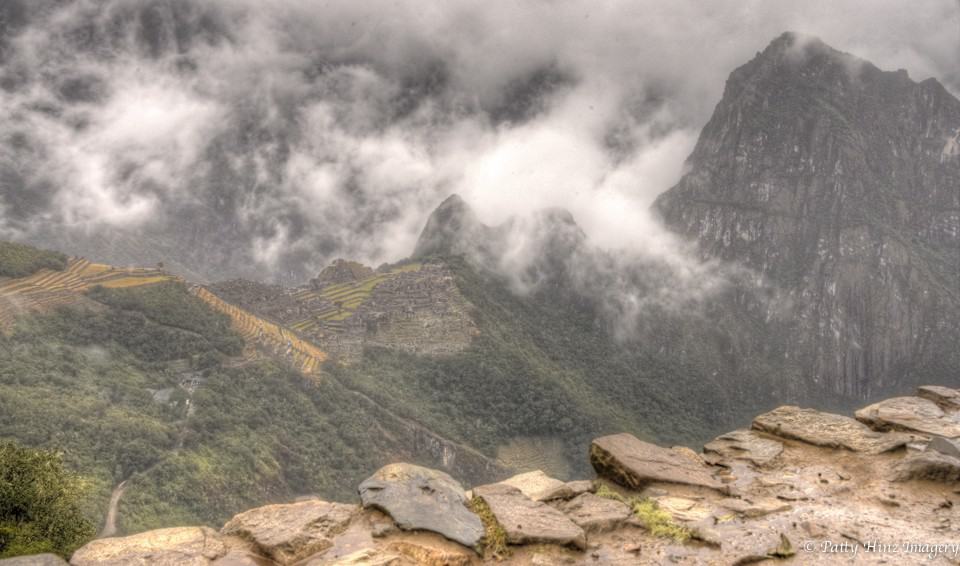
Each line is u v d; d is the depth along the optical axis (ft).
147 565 16.46
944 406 34.06
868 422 31.76
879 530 19.27
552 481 25.22
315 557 17.47
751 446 29.01
